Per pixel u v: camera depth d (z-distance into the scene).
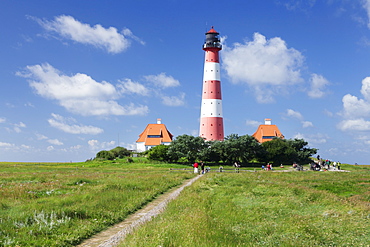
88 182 44.66
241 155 107.81
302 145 121.25
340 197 27.19
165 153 110.69
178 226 16.94
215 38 120.75
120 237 16.83
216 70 119.75
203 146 110.56
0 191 31.08
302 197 27.03
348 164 105.75
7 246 14.44
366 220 18.62
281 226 18.72
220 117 119.19
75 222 19.38
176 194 33.38
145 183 40.62
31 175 56.81
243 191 32.25
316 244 15.37
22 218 19.09
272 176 54.06
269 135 147.12
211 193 32.06
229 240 15.48
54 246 15.12
